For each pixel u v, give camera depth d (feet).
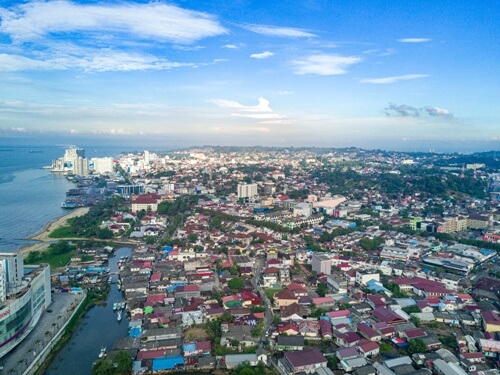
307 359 397.60
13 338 416.46
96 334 479.82
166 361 403.13
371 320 494.18
